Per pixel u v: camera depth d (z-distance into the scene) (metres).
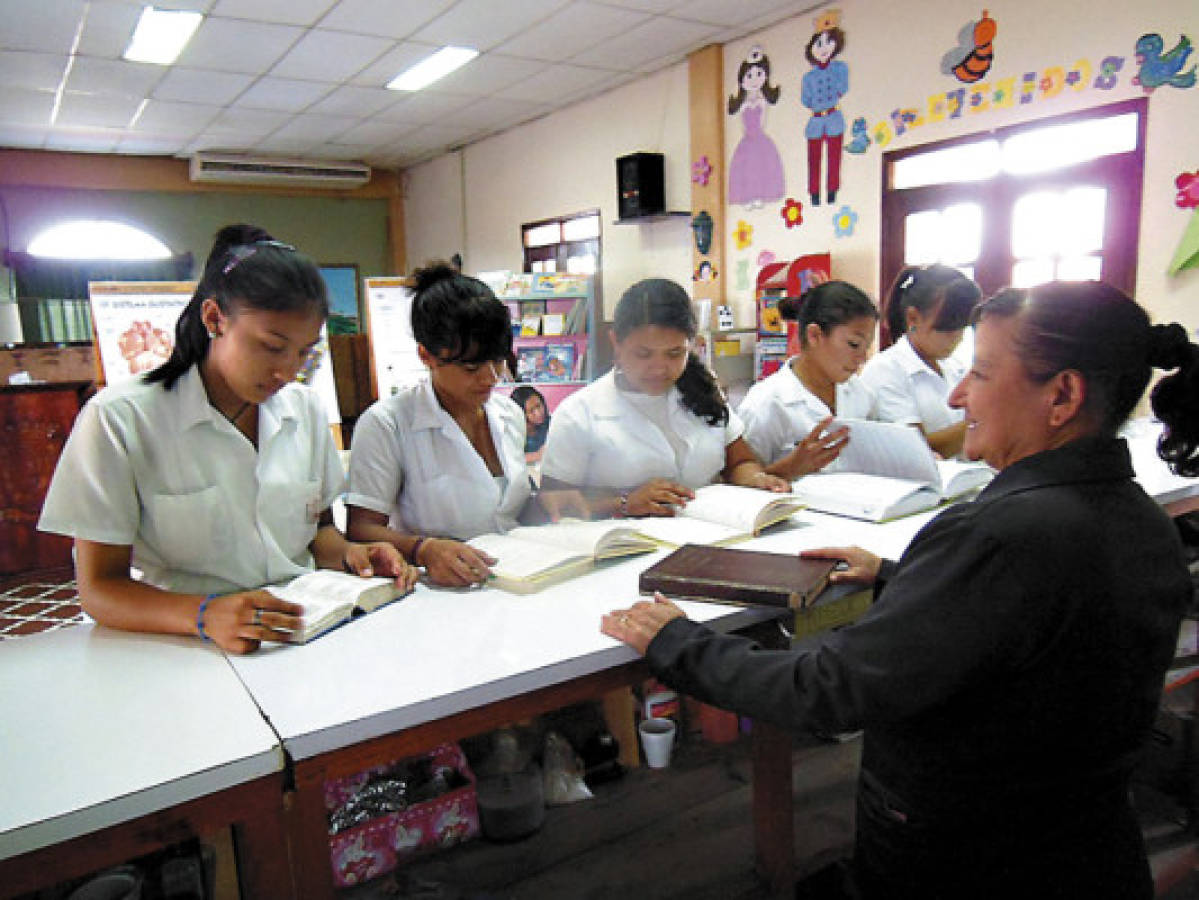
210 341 1.29
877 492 1.83
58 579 4.76
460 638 1.19
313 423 1.51
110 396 1.26
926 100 4.39
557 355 5.42
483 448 1.83
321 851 1.12
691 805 2.21
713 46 5.54
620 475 2.00
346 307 9.89
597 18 5.06
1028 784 0.90
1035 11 3.87
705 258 5.80
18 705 1.03
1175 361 0.92
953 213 4.37
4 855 0.79
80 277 8.43
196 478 1.32
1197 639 2.11
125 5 4.67
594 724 2.36
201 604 1.19
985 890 0.94
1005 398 0.91
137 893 1.41
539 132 7.48
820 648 0.96
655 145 6.27
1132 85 3.57
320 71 5.97
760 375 5.25
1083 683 0.85
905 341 2.48
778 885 1.85
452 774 2.09
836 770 2.34
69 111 6.76
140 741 0.93
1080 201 3.83
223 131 7.68
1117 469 0.89
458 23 5.10
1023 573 0.82
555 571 1.42
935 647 0.84
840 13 4.77
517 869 1.97
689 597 1.32
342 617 1.26
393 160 9.35
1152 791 2.17
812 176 5.05
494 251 8.41
